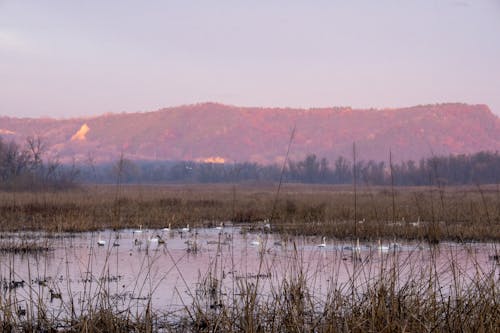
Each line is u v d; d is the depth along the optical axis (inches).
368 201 2004.2
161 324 461.1
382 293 417.1
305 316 441.1
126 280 660.7
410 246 903.1
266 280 636.7
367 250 868.0
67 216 1375.5
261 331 403.2
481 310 380.5
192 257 852.6
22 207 1448.1
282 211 1581.0
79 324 425.4
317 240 1040.2
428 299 423.5
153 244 1019.3
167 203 1967.3
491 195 1811.0
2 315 487.5
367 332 373.7
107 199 1921.8
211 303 529.7
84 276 688.4
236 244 1016.9
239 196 2839.6
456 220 1077.8
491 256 802.8
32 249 926.4
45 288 608.4
